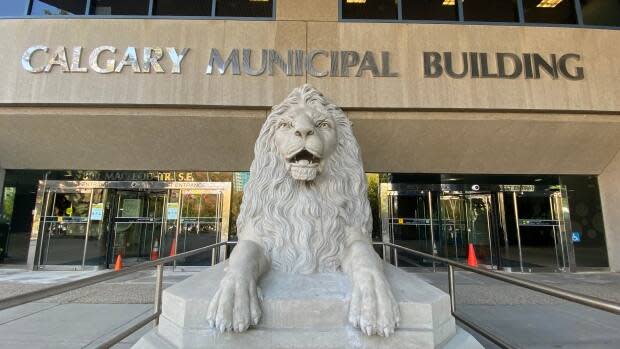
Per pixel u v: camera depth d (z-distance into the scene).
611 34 7.47
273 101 6.93
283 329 1.53
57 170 8.29
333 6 7.29
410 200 8.38
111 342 1.92
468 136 7.47
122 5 7.39
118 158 7.88
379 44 7.20
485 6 7.69
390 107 7.02
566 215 8.27
